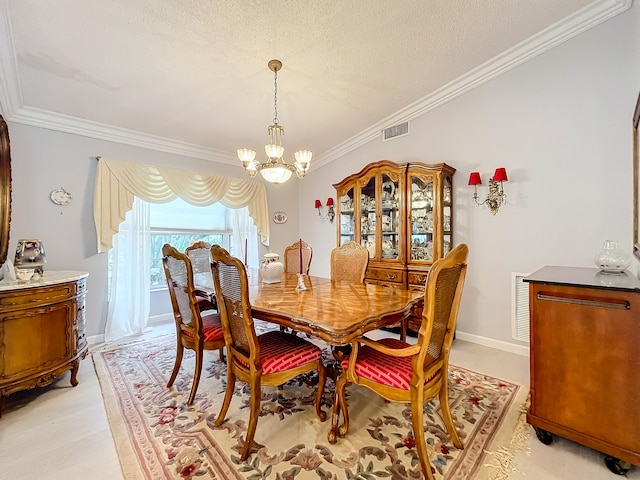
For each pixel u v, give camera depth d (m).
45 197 2.85
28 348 1.93
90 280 3.10
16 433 1.63
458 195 3.10
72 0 1.76
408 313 1.76
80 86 2.55
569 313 1.46
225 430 1.65
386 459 1.42
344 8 1.99
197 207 4.19
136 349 2.92
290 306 1.68
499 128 2.79
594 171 2.28
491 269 2.86
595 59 2.26
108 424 1.71
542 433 1.54
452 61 2.70
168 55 2.29
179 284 2.08
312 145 4.31
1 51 2.01
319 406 1.74
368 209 3.69
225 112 3.21
